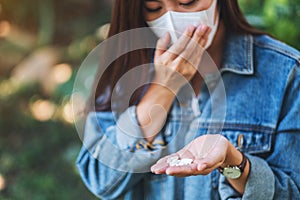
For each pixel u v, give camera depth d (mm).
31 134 4102
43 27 5055
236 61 1362
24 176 3715
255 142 1322
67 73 4582
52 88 4477
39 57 4789
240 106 1338
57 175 3689
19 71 4754
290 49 1359
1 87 4648
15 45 5016
